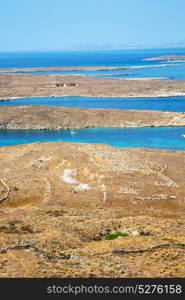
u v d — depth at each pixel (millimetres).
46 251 28844
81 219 38938
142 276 24734
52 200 47406
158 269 26172
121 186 51688
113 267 26234
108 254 29172
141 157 65625
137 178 54750
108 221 38094
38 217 39094
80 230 34969
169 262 27750
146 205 47406
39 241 30969
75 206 46062
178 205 47656
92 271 25156
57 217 39281
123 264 26984
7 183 53094
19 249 28969
